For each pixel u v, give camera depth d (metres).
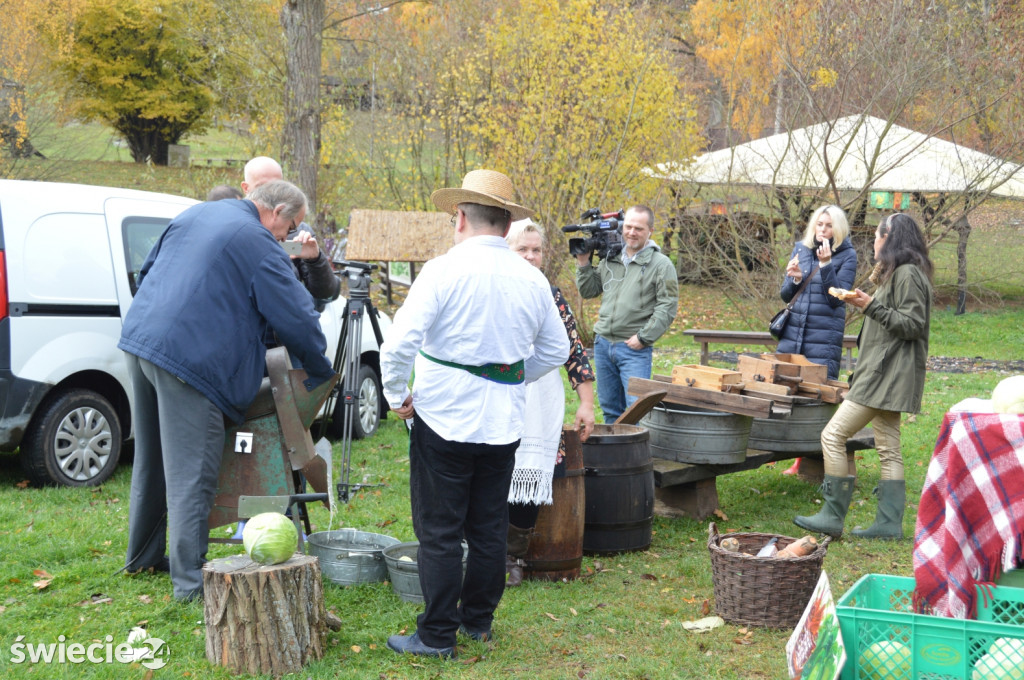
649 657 3.64
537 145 12.99
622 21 13.90
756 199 13.98
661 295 5.93
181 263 3.92
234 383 3.90
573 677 3.43
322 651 3.52
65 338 5.83
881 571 4.79
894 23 12.70
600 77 13.13
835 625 2.76
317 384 4.14
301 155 14.66
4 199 5.66
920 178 13.45
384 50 15.53
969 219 15.30
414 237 10.11
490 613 3.76
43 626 3.75
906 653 2.78
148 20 28.05
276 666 3.36
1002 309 18.23
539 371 3.79
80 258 5.99
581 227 6.18
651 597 4.33
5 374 5.52
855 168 13.26
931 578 3.23
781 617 3.92
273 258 3.97
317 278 4.84
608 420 6.27
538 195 13.12
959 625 2.72
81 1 23.91
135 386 4.12
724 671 3.52
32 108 19.20
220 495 4.14
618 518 4.90
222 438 3.98
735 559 3.96
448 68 14.80
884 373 5.12
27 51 19.06
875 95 12.63
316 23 14.56
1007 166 13.34
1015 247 16.95
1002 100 13.23
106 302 6.08
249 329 3.95
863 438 6.51
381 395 8.34
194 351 3.81
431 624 3.55
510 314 3.43
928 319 5.04
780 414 5.35
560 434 4.39
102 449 6.10
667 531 5.42
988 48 12.86
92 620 3.82
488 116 13.69
